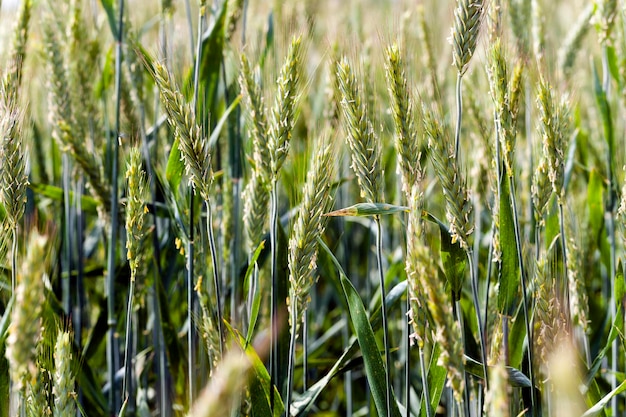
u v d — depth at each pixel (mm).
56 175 1462
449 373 1046
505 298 1138
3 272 1169
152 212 1303
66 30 1388
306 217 1108
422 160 1347
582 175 1437
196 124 1132
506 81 1110
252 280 1203
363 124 1105
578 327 1288
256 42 1297
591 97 1647
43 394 1084
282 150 1124
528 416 1135
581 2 1538
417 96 1136
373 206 1093
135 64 1343
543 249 1194
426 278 1041
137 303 1294
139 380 1306
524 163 1342
